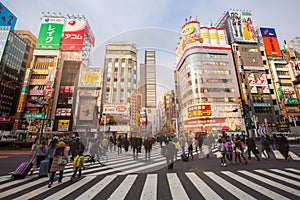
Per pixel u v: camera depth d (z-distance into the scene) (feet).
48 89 83.10
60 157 13.51
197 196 10.41
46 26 108.78
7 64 115.14
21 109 88.43
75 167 14.35
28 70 97.55
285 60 119.03
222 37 80.38
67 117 76.33
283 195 10.43
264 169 18.01
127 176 15.49
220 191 11.28
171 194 10.79
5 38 114.83
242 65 107.24
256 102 100.73
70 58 101.04
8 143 42.27
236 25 117.60
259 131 85.61
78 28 108.47
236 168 18.75
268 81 111.04
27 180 14.73
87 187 12.46
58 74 90.07
